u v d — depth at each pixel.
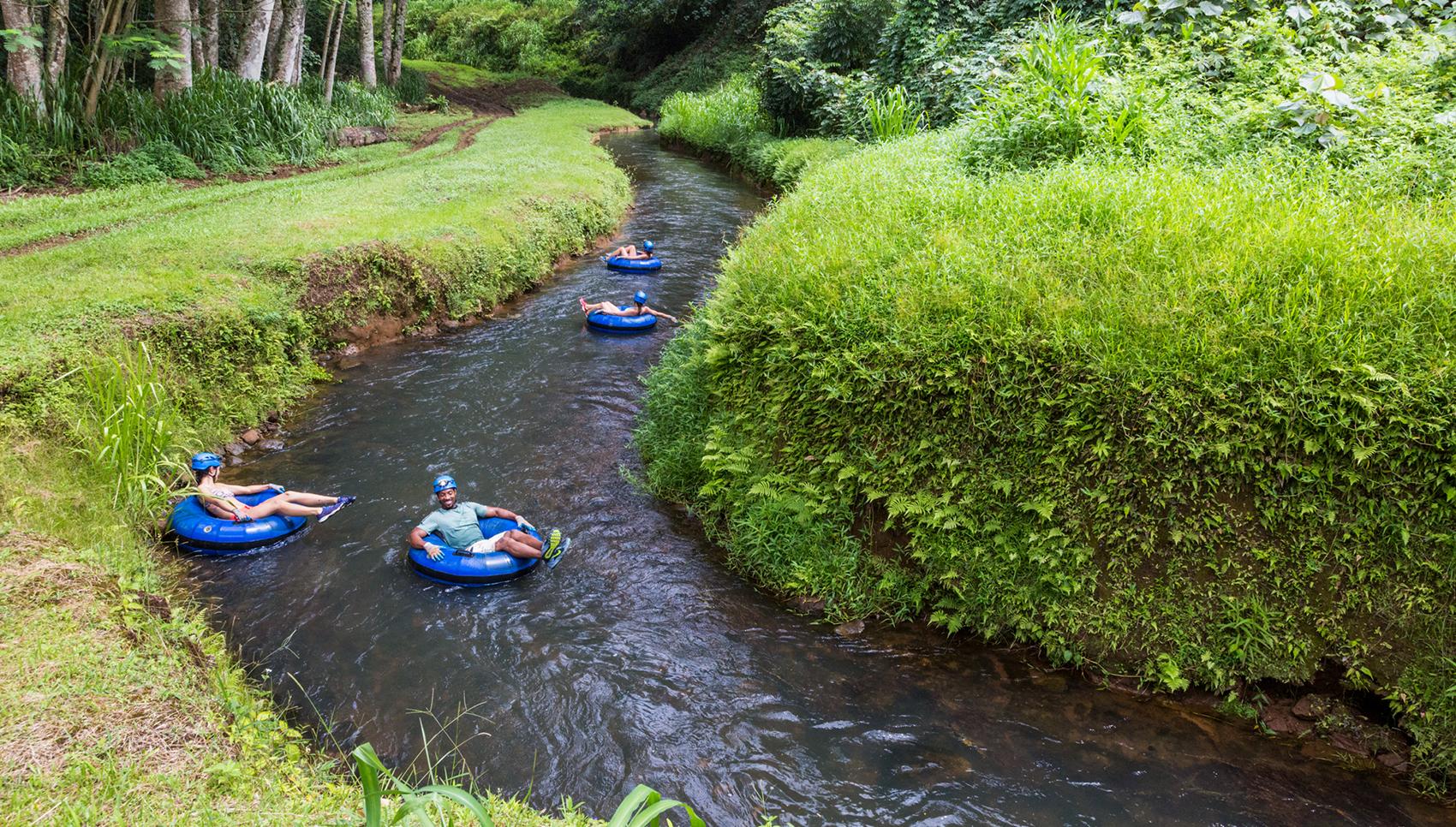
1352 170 7.02
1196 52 9.85
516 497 7.10
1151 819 4.15
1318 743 4.64
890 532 5.86
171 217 11.29
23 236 9.98
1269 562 4.77
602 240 15.95
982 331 5.64
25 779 3.17
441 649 5.28
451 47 49.56
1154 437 4.95
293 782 3.67
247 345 8.47
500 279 12.09
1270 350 4.93
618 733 4.65
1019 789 4.33
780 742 4.62
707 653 5.35
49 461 6.07
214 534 6.09
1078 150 8.69
